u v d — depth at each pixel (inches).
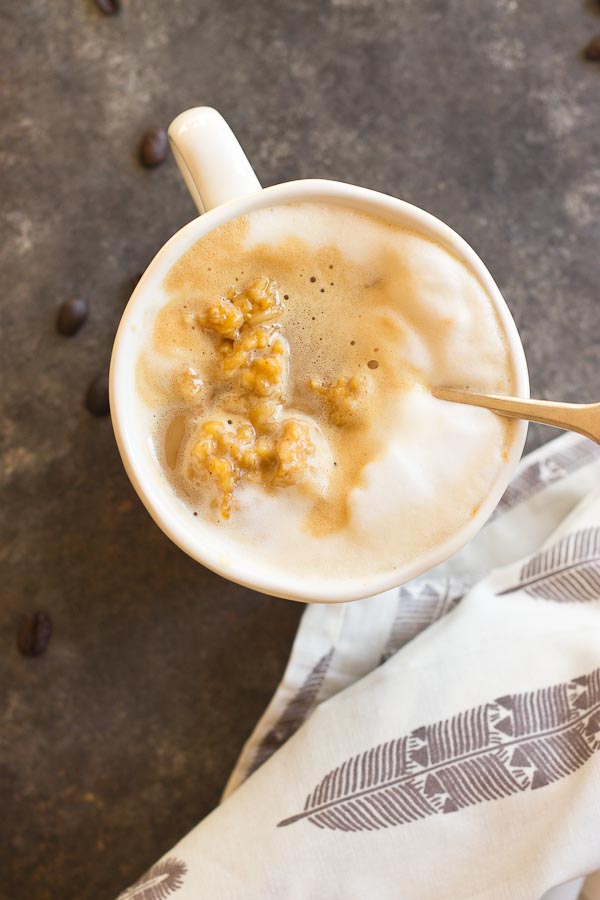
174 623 18.3
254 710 18.2
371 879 16.3
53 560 18.2
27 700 18.2
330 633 17.3
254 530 14.3
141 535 18.2
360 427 14.4
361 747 16.5
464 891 16.2
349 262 14.2
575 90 18.3
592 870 16.1
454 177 18.2
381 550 14.3
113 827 18.2
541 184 18.3
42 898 18.2
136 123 18.1
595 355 18.2
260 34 18.1
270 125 18.1
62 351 18.1
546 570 17.1
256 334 14.1
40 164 18.1
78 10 18.1
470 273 14.2
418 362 14.3
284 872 16.3
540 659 16.6
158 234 18.1
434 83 18.2
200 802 18.2
